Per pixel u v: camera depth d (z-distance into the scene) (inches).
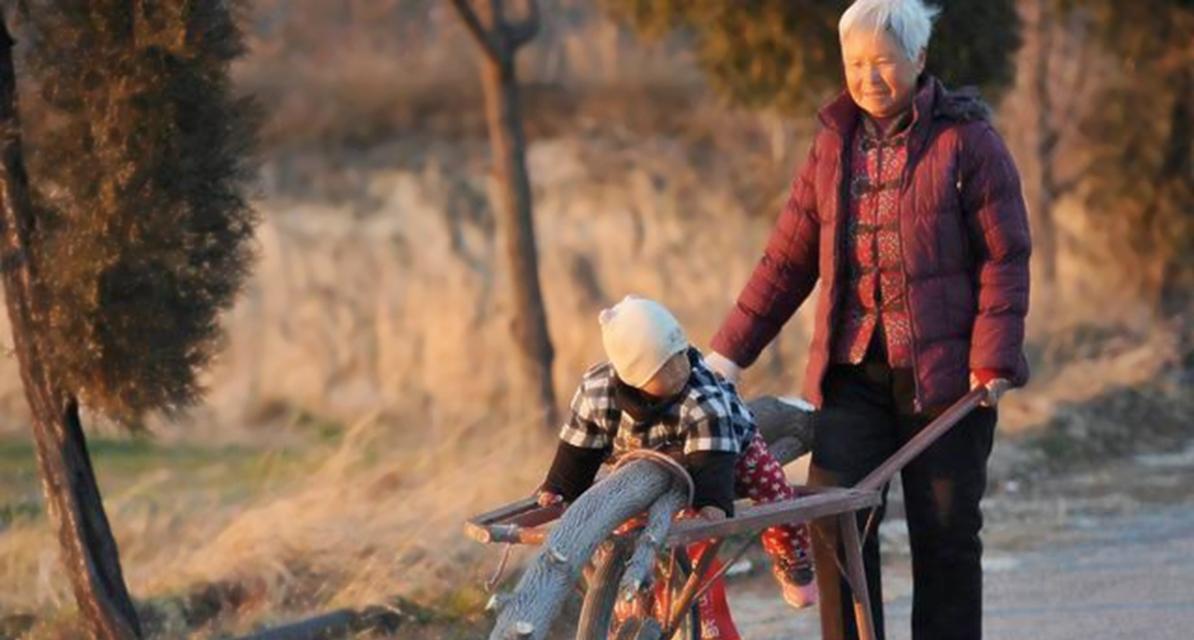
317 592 684.7
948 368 459.5
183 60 562.6
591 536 387.9
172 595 694.5
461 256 2249.0
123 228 564.4
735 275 2095.2
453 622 634.2
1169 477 956.6
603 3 1082.7
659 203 2181.3
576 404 426.0
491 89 1134.4
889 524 810.2
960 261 458.9
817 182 472.1
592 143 2290.8
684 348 412.2
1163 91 1309.1
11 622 672.4
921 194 456.4
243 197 589.9
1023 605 676.1
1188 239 1326.3
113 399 580.1
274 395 2172.7
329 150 2389.3
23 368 581.3
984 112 460.4
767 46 984.9
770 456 434.6
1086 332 1331.2
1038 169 1504.7
